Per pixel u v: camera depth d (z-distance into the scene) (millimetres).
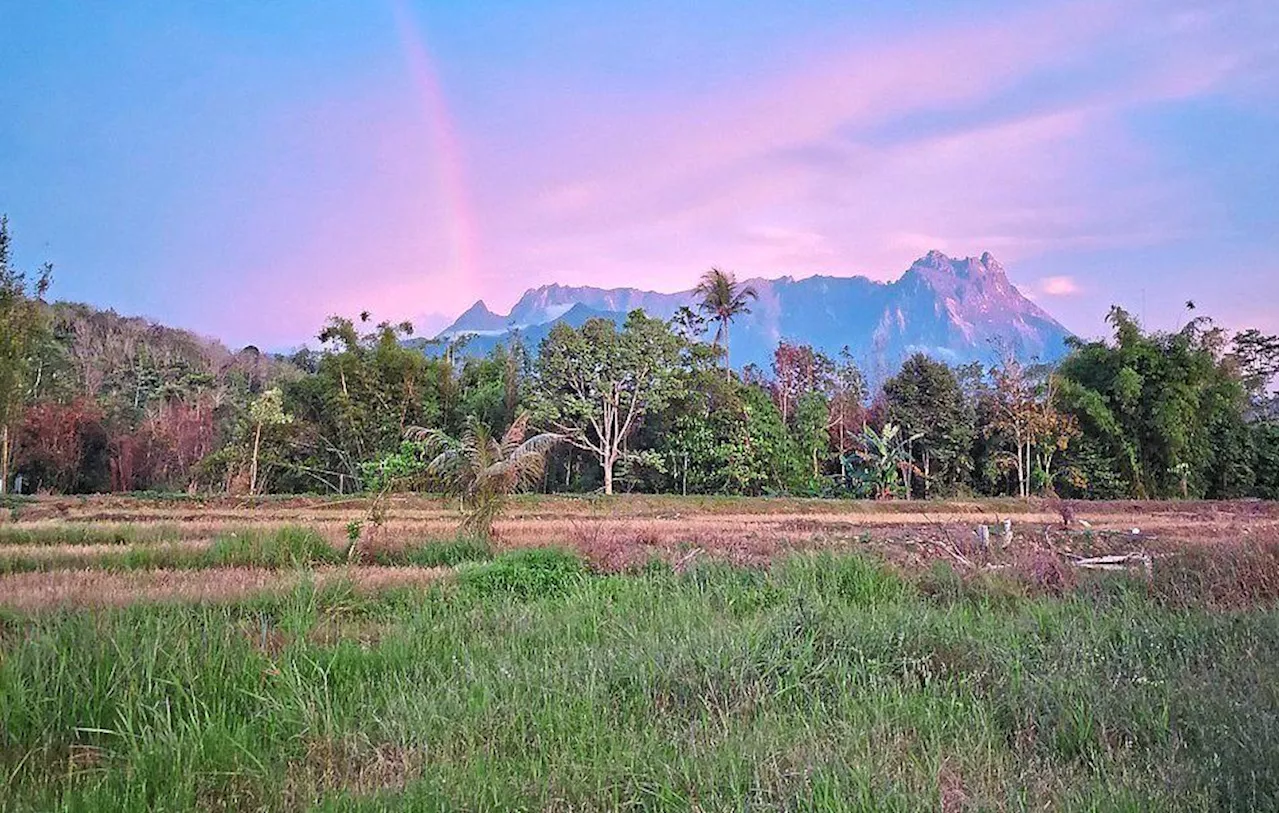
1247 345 47312
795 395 41719
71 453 36219
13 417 26609
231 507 24031
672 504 27922
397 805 4117
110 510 22375
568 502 27453
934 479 38250
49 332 39375
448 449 15977
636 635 6984
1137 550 12883
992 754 4660
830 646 6566
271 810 4246
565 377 35219
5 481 30750
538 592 10164
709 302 42625
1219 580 9242
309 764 4762
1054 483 38906
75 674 5641
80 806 4105
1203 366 38250
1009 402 38938
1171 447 38125
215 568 12352
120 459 37188
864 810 3947
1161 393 38281
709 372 36219
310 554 13102
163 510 22656
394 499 24766
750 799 4145
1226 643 6473
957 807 4078
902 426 39906
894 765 4469
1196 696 5270
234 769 4598
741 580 10398
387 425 34750
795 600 8078
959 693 5668
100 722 5273
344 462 34875
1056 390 38938
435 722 5129
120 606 8234
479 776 4332
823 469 39969
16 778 4602
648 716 5309
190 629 6750
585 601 8781
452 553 13609
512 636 7219
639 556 12633
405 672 6152
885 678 5867
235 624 7691
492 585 10320
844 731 4910
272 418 34375
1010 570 10195
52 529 16391
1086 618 7625
